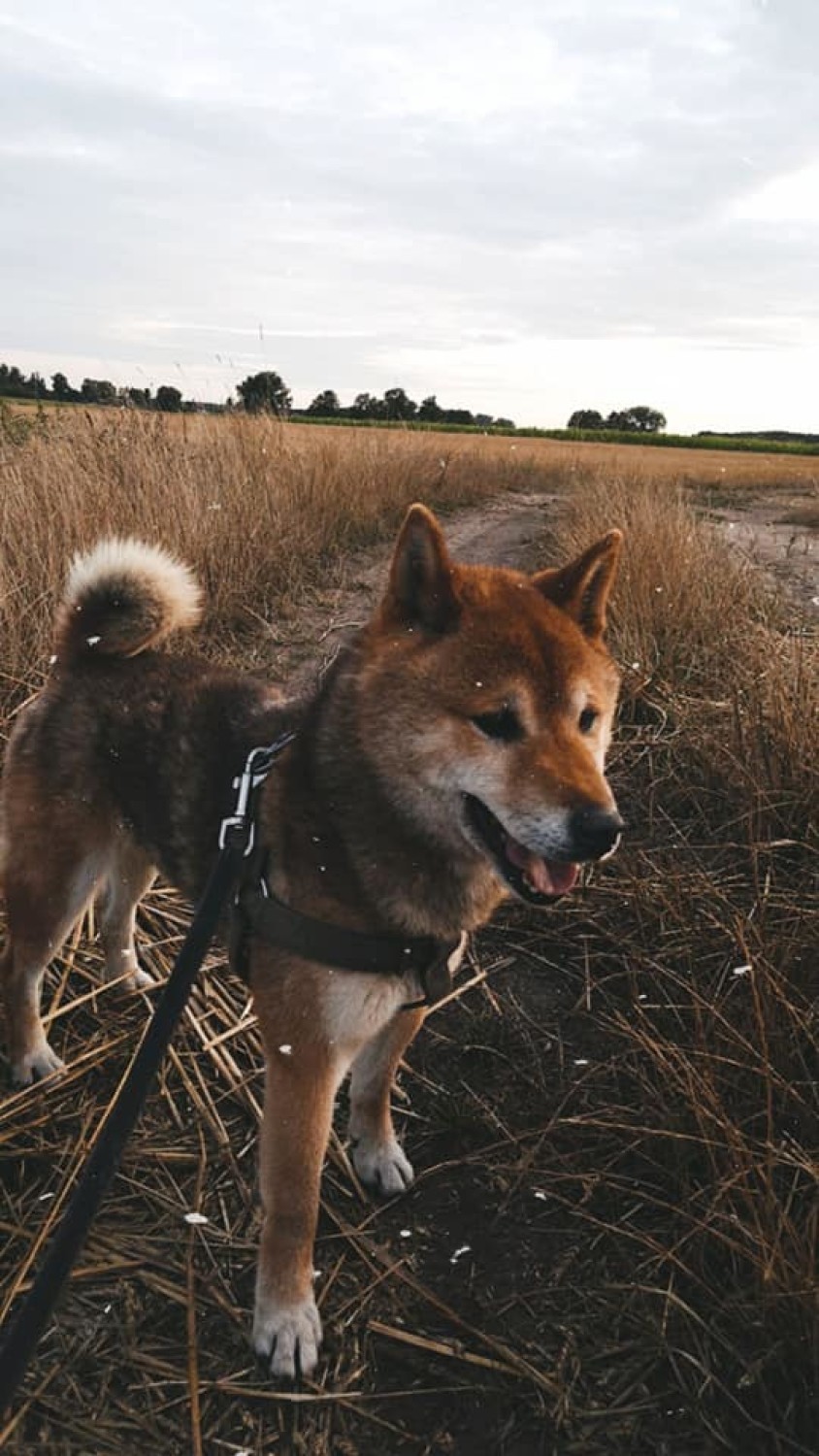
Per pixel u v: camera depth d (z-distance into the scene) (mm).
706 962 1119
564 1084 1011
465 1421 724
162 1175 902
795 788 1364
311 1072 771
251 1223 864
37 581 1846
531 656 797
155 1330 774
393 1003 795
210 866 852
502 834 781
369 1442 710
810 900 1178
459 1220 881
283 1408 730
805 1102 916
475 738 771
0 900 1132
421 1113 993
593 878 1302
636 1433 713
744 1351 744
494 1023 1089
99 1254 824
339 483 3582
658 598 2137
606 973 1179
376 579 2838
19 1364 497
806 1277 728
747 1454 697
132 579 974
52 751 953
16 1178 891
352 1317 796
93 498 2191
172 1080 1005
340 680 838
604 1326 785
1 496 2105
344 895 767
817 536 4699
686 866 1294
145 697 943
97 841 959
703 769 1509
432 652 800
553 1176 906
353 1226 873
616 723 1767
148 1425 708
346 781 784
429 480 4984
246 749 861
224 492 2672
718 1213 783
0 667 1605
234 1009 1104
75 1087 984
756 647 1834
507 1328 786
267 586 2451
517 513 4977
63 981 1103
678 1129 902
